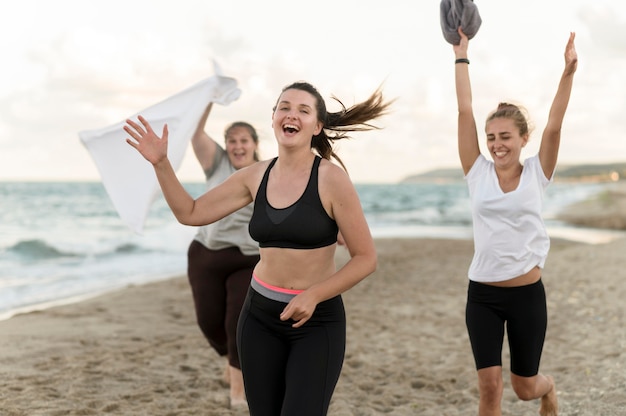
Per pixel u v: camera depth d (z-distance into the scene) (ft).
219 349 16.66
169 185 9.72
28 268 48.44
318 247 9.38
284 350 9.57
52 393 16.35
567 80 11.78
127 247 63.67
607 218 107.04
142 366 19.52
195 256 15.72
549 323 25.35
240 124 15.35
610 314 26.05
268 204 9.50
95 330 24.44
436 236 78.95
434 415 15.64
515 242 11.94
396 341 23.29
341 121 10.59
